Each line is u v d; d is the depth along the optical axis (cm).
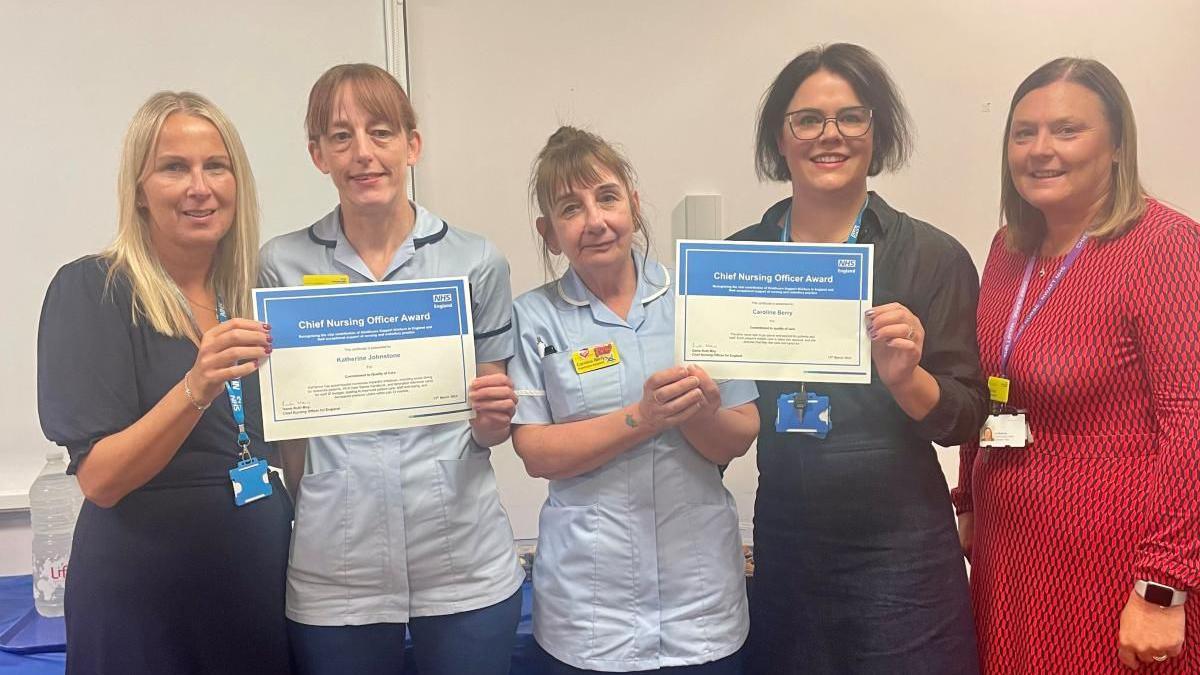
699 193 201
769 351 117
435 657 122
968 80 200
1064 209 126
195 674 113
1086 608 119
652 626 118
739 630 123
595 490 119
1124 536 116
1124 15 198
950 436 117
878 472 121
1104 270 119
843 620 123
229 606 114
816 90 121
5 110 181
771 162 134
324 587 119
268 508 120
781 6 196
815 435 124
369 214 120
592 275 122
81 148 185
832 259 116
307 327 113
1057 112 121
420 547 120
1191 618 116
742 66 198
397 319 116
